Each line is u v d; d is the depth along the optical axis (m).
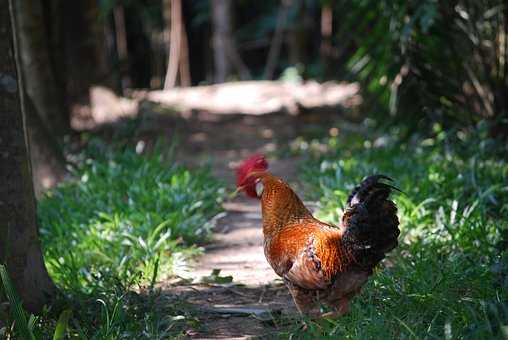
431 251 6.99
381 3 11.66
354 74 14.75
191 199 9.39
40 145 10.98
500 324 4.92
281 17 26.70
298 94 21.86
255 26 29.06
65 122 14.11
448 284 6.07
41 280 6.22
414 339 5.10
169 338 5.63
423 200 8.58
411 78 11.75
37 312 6.09
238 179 6.08
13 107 5.93
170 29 26.45
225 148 15.20
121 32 25.98
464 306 5.61
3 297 5.86
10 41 5.93
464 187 8.75
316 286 5.38
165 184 9.65
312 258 5.36
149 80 29.28
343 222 5.29
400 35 11.44
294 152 14.06
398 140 12.01
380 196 5.15
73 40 16.80
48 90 13.12
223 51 27.23
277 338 5.63
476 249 7.01
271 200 5.84
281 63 29.53
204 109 20.11
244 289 7.18
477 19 11.30
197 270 7.78
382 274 6.46
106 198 9.56
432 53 11.60
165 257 7.73
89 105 16.84
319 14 29.06
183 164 11.80
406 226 7.93
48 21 14.05
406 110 12.01
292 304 6.71
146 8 27.45
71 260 7.42
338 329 5.44
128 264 7.42
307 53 28.89
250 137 16.38
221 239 8.91
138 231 8.21
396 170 10.19
